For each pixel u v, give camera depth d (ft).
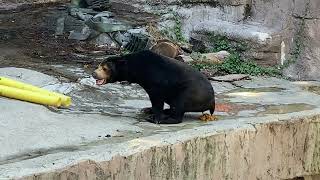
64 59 52.13
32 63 49.62
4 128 31.07
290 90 47.34
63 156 27.53
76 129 32.40
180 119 35.53
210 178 32.63
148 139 30.68
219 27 57.26
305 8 53.11
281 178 36.63
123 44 57.98
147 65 35.19
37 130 31.60
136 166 29.14
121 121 35.24
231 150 33.45
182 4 62.69
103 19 60.23
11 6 75.20
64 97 37.09
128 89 43.73
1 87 35.73
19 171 25.43
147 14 63.77
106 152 28.32
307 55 53.16
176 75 34.91
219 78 49.55
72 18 62.39
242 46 55.06
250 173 34.71
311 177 38.75
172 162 30.68
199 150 31.86
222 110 39.68
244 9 59.47
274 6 56.59
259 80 50.70
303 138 37.29
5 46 55.83
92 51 56.39
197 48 59.06
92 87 42.47
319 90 48.73
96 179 27.66
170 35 60.39
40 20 65.82
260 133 34.88
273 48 54.19
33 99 35.76
